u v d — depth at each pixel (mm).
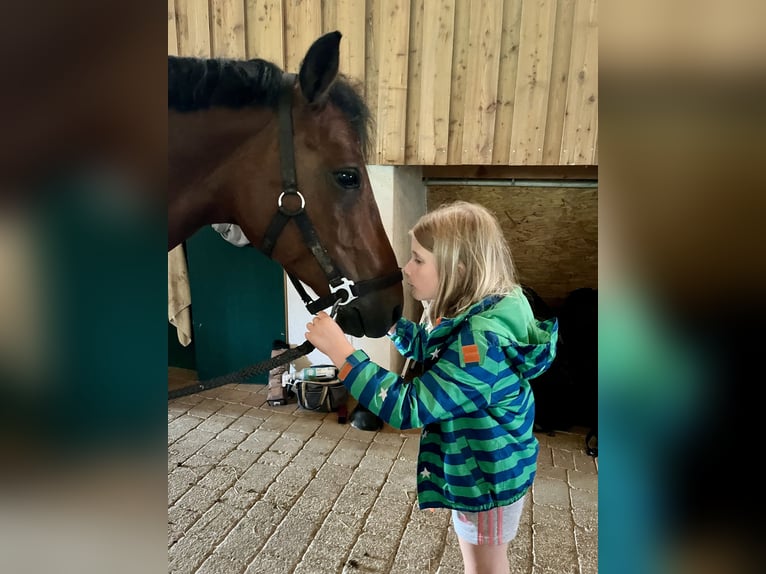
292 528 1755
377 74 2336
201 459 2203
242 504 1887
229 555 1622
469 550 1070
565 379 2436
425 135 2359
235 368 3035
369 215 1188
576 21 2078
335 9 2305
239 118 1080
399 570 1566
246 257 2883
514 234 2998
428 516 1823
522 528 1749
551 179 2709
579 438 2398
